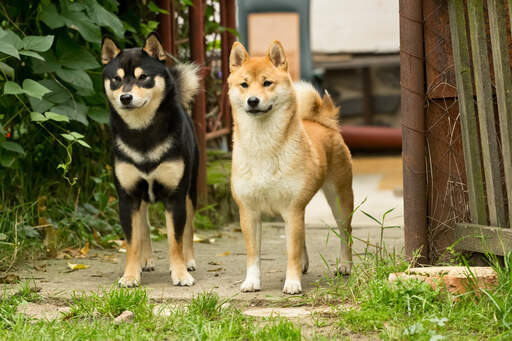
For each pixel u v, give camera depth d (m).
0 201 4.92
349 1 17.33
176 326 3.01
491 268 3.41
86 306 3.30
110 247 5.21
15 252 4.35
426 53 3.82
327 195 4.46
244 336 2.89
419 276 3.38
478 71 3.54
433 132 3.88
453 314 3.00
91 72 5.02
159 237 5.72
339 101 18.17
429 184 3.90
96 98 4.95
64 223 5.13
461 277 3.30
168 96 4.05
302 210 3.85
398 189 9.71
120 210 4.11
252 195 3.81
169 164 4.05
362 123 18.12
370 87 17.95
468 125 3.65
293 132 3.77
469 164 3.70
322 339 2.77
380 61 17.12
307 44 15.23
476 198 3.68
